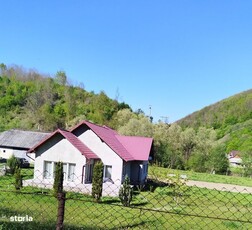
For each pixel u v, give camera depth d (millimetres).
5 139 46562
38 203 10828
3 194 11758
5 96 85812
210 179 39938
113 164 26094
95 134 26531
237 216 11281
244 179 45562
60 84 94750
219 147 55156
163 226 10305
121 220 10250
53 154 24641
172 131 56688
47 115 75062
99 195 17734
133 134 52469
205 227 10320
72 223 9078
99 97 84500
